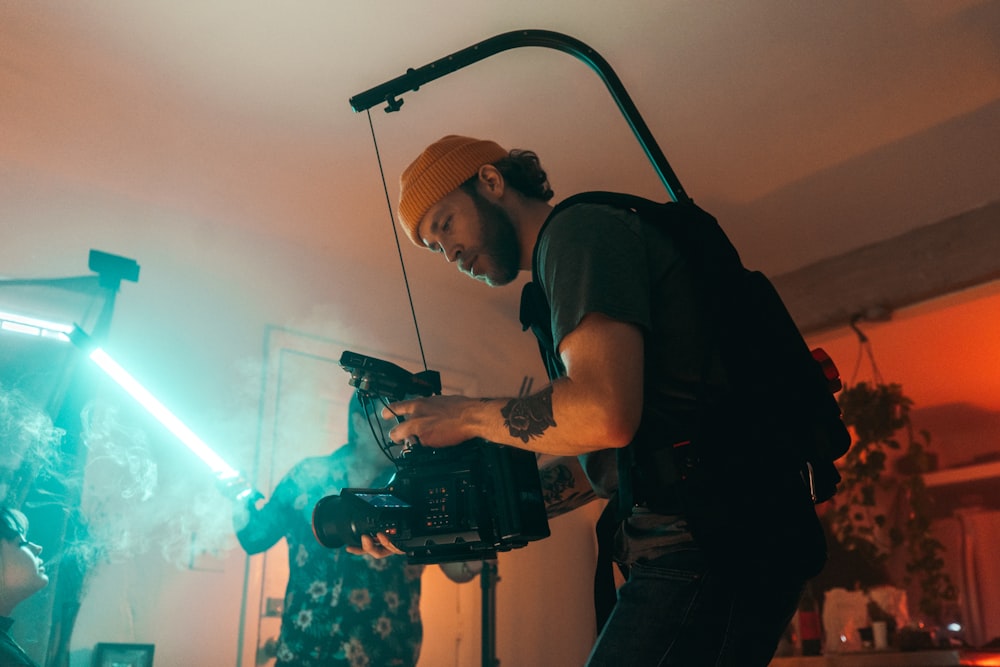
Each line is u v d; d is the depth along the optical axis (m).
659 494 1.03
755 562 0.97
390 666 2.93
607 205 1.11
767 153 3.36
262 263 3.67
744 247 4.08
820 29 2.71
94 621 2.79
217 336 3.42
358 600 2.92
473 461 1.27
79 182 3.20
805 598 3.67
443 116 3.05
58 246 3.07
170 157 3.19
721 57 2.82
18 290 2.91
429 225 1.39
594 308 0.97
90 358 2.94
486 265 1.38
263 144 3.15
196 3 2.49
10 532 2.39
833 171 3.48
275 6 2.51
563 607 4.12
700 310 1.06
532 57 2.77
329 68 2.78
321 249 3.88
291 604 2.90
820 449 1.07
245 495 2.97
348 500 1.35
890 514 4.04
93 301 3.05
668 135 3.22
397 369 1.42
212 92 2.87
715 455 1.00
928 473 5.25
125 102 2.90
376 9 2.54
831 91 3.02
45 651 2.57
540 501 1.29
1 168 3.00
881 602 3.46
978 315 4.29
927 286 3.80
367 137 3.13
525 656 3.88
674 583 1.01
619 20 2.64
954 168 3.45
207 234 3.54
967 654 3.16
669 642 0.99
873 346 4.78
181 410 3.22
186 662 2.97
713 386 1.03
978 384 5.36
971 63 2.87
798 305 4.21
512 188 1.39
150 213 3.39
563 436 0.98
